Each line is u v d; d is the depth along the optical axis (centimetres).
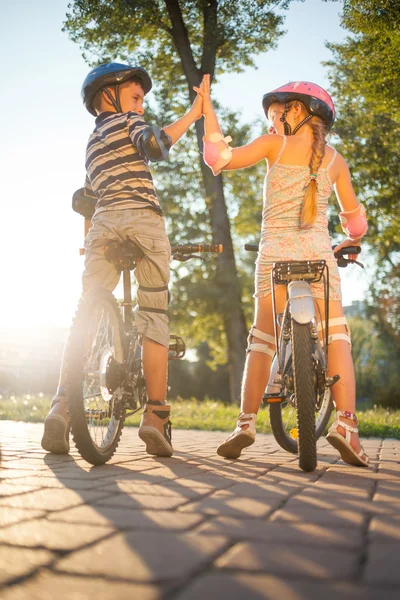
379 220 2112
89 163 344
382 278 2369
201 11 1834
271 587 118
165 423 343
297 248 327
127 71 347
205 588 117
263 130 2108
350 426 314
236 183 2250
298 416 285
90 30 1828
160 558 136
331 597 113
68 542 148
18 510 183
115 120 339
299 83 341
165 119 1984
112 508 189
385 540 154
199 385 4094
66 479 245
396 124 1938
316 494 221
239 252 2425
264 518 179
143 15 1777
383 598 112
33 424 646
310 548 146
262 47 1825
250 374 339
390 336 2648
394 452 418
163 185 2072
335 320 324
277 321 318
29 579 122
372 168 2009
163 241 335
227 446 340
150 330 335
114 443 315
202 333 2169
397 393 2416
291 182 333
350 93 1938
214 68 1827
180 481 247
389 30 1469
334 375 310
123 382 316
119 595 113
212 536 156
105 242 330
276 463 325
